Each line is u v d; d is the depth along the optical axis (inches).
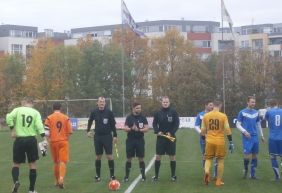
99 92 2218.3
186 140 1139.9
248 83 2285.9
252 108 514.0
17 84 2294.5
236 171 586.2
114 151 884.6
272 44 3777.1
